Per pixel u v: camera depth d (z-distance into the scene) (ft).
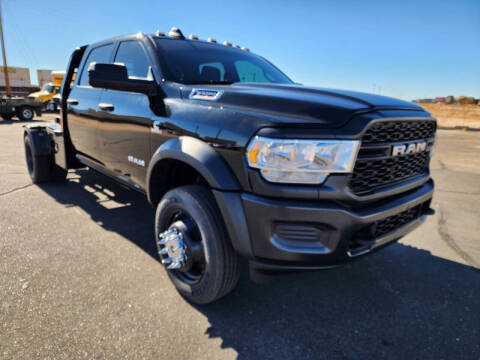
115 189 15.20
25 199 13.29
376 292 7.89
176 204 6.93
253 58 11.08
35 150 14.32
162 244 7.23
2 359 5.36
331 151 5.34
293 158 5.38
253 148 5.61
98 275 8.00
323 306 7.29
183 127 7.01
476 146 39.81
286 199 5.50
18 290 7.23
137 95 8.84
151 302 7.09
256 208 5.63
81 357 5.51
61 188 15.02
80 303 6.91
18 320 6.30
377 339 6.33
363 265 9.16
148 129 8.13
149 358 5.58
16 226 10.61
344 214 5.46
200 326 6.45
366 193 5.91
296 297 7.58
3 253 8.83
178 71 8.68
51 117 62.54
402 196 6.91
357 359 5.82
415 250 10.23
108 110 9.85
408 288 8.12
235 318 6.74
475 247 10.55
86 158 12.44
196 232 6.83
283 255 5.63
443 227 12.17
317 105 5.79
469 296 7.86
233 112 6.28
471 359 5.90
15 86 145.18
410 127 6.63
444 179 20.34
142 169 8.71
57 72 76.07
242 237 5.86
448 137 52.11
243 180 5.81
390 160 6.36
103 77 7.45
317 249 5.58
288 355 5.84
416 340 6.33
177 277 7.36
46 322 6.28
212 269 6.42
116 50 10.65
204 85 8.05
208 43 10.61
